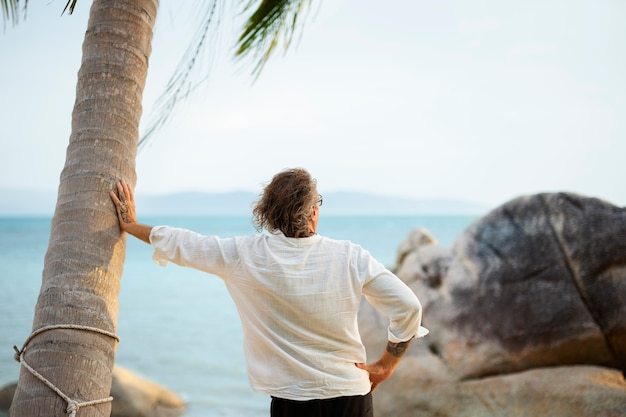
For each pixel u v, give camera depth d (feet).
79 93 7.97
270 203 7.44
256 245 7.32
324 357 7.06
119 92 7.94
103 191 7.55
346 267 7.19
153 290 60.49
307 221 7.38
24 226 261.03
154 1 8.77
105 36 8.02
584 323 16.83
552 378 15.84
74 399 6.75
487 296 18.19
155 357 31.86
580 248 17.62
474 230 19.90
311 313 7.04
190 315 45.73
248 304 7.25
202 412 22.45
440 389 16.99
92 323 7.08
